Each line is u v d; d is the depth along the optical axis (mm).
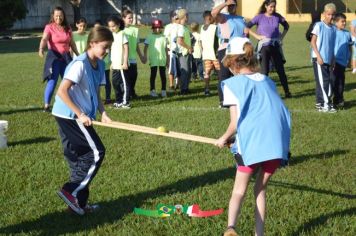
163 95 11781
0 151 7148
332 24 9891
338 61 10227
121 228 4691
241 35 10031
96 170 4930
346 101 10984
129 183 5789
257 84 4207
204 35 11844
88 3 46719
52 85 9859
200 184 5793
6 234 4594
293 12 47844
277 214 4922
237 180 4234
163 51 11633
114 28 10234
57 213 5043
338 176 6059
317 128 8383
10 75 15836
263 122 4090
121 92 10320
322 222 4773
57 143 7586
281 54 11305
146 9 46594
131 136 7934
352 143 7473
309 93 12047
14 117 9445
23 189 5699
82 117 4734
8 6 37594
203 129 8344
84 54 4906
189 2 45719
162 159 6707
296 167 6383
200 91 12641
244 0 47000
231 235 4012
